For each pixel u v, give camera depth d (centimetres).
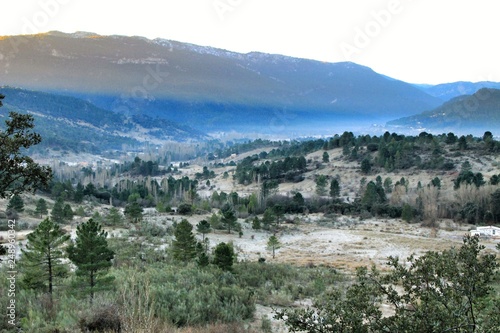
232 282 2895
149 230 6769
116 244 4703
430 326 837
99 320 1379
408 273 957
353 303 953
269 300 2511
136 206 7744
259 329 1772
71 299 1844
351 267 5097
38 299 1888
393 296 960
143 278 2306
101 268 2158
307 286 3059
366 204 10550
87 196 11712
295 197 11262
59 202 7338
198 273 2653
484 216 8869
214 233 7762
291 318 953
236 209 10844
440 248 6600
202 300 1970
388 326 898
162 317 1630
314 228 8912
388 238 7644
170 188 13588
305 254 6306
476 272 891
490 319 846
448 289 900
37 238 2141
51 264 2230
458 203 9681
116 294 1803
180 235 4234
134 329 1167
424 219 9244
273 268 3856
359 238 7712
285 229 8688
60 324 1425
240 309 2044
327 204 11294
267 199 11425
